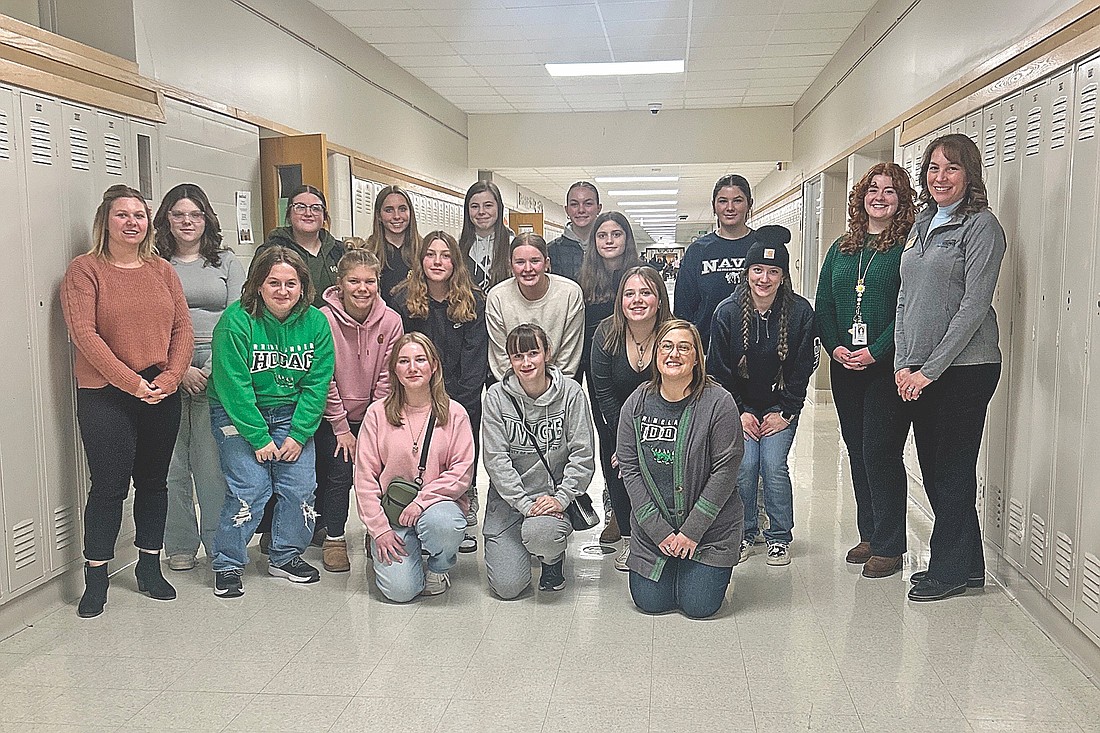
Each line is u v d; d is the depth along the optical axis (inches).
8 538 123.0
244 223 217.2
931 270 127.4
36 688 106.2
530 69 350.0
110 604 134.6
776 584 141.7
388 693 104.1
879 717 97.5
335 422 149.3
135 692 105.0
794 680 106.8
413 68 348.2
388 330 153.4
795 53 323.0
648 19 279.9
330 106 276.5
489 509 139.6
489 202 179.3
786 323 148.5
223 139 206.1
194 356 147.1
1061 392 119.0
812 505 192.5
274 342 139.9
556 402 137.2
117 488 129.9
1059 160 121.1
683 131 440.5
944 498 133.3
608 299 167.2
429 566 136.8
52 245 131.9
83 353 126.3
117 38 171.8
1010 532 137.4
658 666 111.0
